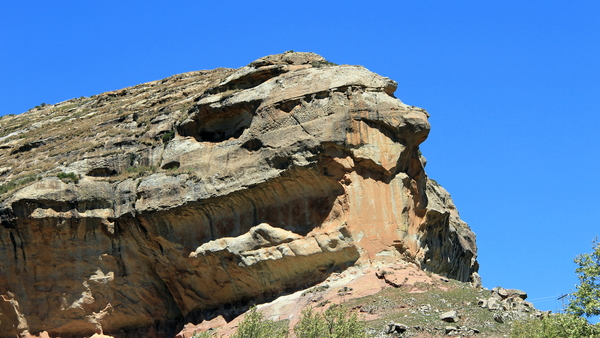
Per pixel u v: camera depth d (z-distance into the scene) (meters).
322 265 51.38
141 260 57.00
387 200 51.91
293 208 52.81
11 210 55.97
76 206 56.69
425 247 54.97
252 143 54.56
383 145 52.28
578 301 37.34
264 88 55.72
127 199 56.72
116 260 56.97
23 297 57.00
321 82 53.62
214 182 54.69
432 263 57.03
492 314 44.62
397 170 52.81
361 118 52.12
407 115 52.62
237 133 57.00
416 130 52.66
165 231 55.47
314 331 41.22
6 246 56.84
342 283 49.84
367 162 51.84
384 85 53.91
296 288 51.91
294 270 51.94
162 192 55.53
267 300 52.53
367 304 46.47
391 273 49.12
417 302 46.12
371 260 50.66
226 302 54.50
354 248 50.53
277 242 52.06
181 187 55.25
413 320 43.97
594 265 37.75
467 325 43.41
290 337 45.34
